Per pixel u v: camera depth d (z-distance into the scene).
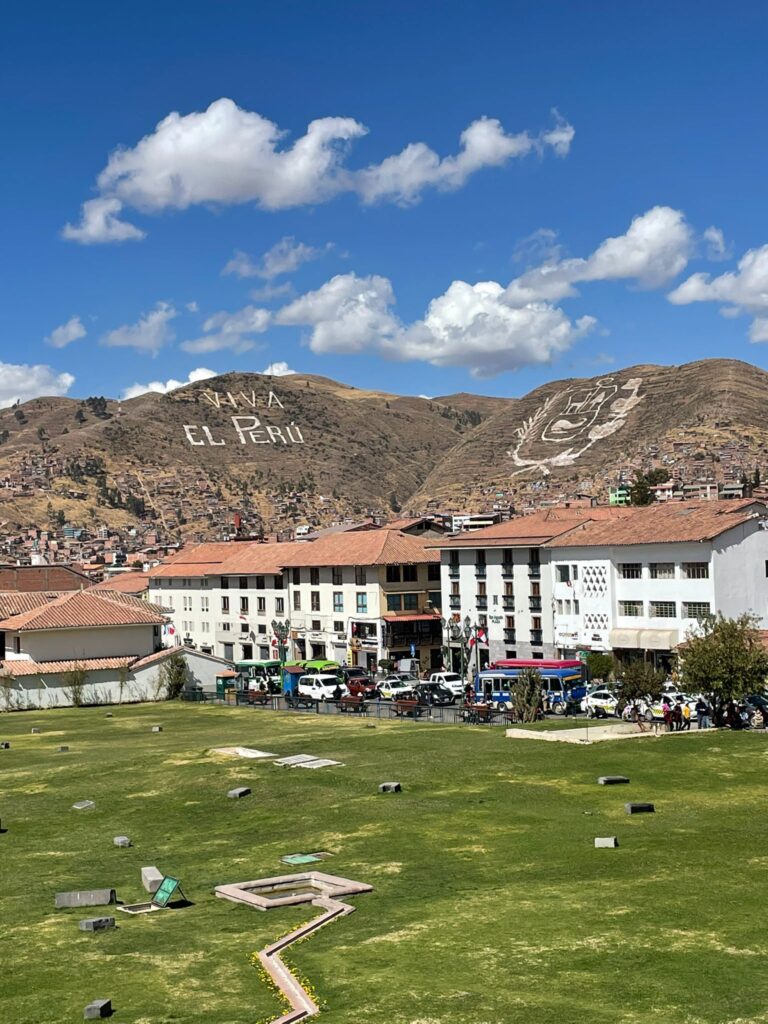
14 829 41.59
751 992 21.00
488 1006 20.86
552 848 33.91
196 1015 21.20
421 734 60.16
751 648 59.16
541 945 24.39
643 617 93.19
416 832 36.97
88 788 48.88
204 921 27.95
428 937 25.41
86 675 94.38
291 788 45.41
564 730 57.97
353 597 121.62
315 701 83.50
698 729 58.69
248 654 138.12
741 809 38.44
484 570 111.81
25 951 25.89
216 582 142.62
